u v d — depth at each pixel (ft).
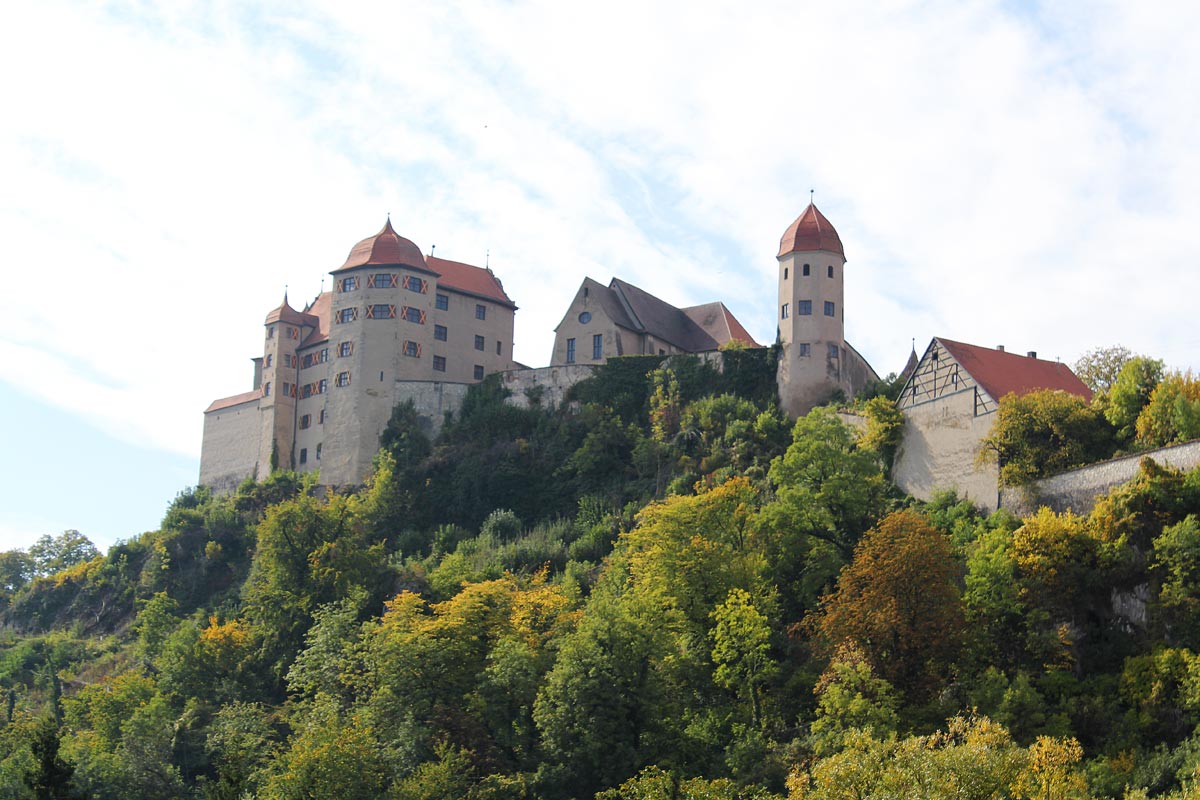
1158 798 231.50
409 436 508.53
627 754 294.05
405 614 363.56
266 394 553.64
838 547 348.79
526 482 481.87
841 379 473.26
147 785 343.46
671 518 360.48
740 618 310.45
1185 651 264.11
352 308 530.68
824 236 481.05
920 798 212.02
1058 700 273.54
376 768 304.30
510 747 317.63
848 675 280.51
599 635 308.19
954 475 367.66
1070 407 348.79
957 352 379.14
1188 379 335.67
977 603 295.89
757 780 274.98
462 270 559.79
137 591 529.04
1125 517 294.46
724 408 467.93
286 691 393.70
